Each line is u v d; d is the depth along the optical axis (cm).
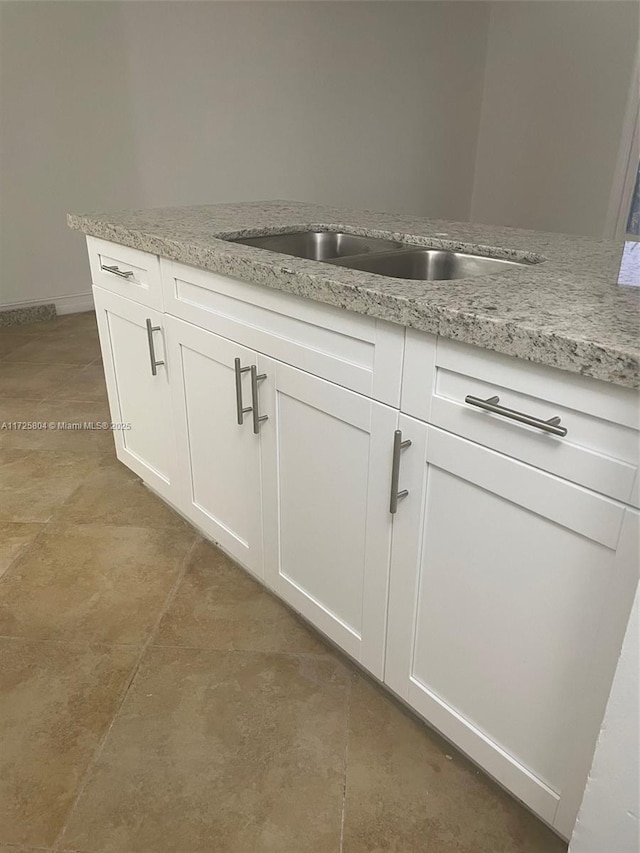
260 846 117
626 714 83
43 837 118
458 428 104
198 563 194
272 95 473
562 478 92
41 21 374
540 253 154
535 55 538
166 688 150
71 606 176
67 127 402
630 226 510
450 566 115
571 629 98
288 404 141
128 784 128
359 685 152
